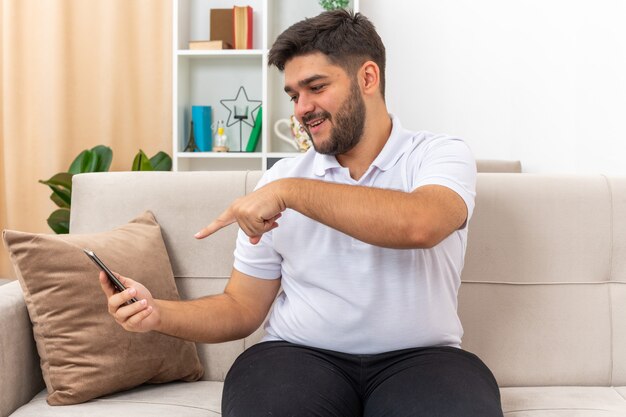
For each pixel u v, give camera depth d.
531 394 1.58
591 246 1.70
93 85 4.16
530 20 3.64
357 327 1.43
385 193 1.25
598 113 3.55
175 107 3.72
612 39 3.51
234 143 3.95
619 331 1.67
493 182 1.72
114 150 4.17
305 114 1.43
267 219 1.26
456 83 3.76
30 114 4.19
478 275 1.70
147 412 1.44
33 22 4.16
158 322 1.37
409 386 1.29
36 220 4.23
